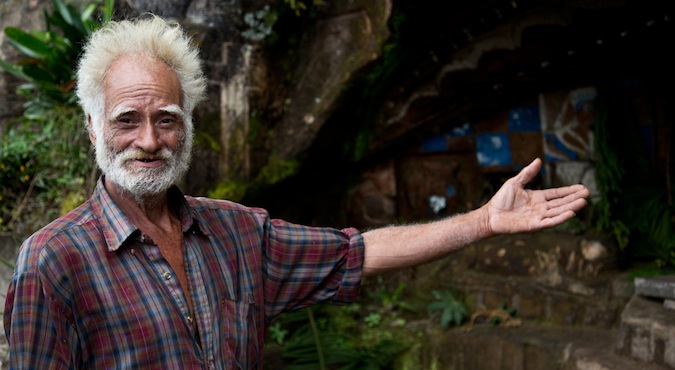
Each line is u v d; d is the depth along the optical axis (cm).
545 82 460
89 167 401
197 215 151
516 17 421
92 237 136
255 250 157
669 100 457
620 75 461
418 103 456
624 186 461
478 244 463
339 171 486
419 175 502
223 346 141
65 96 406
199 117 405
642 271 429
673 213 454
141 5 338
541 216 165
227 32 408
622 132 464
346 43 416
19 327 129
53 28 442
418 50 427
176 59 145
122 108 137
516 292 435
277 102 430
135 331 133
